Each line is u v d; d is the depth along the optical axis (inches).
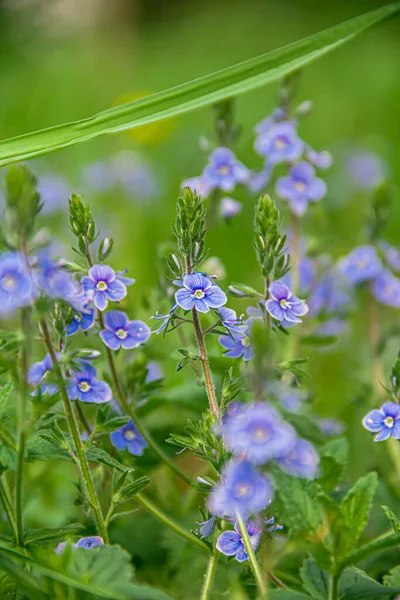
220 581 18.1
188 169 38.7
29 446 16.2
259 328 15.2
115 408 18.0
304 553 18.1
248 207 30.7
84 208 16.7
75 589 15.8
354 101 47.8
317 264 21.6
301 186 20.3
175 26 82.9
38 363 16.4
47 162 37.9
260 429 14.8
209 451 16.2
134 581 18.1
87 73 58.6
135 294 26.3
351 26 18.5
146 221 32.7
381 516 18.4
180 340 20.7
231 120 20.5
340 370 23.4
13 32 57.4
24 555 15.7
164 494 19.7
